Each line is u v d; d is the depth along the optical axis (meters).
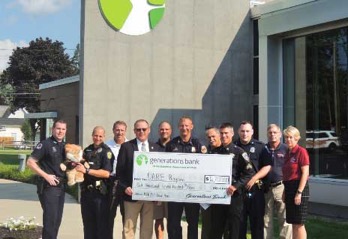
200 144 7.67
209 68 16.70
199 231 10.23
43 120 37.50
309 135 14.50
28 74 87.88
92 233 7.79
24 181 21.16
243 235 7.32
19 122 106.00
